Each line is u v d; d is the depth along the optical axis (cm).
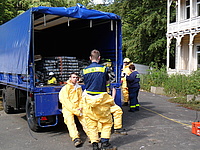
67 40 967
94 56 506
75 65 705
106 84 497
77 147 530
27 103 654
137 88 848
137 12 2281
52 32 985
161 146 523
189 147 516
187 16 1988
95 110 484
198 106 930
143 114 824
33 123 636
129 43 2317
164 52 2205
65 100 557
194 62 1889
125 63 948
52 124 640
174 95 1267
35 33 963
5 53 812
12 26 734
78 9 611
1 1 1505
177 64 1886
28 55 581
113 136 596
